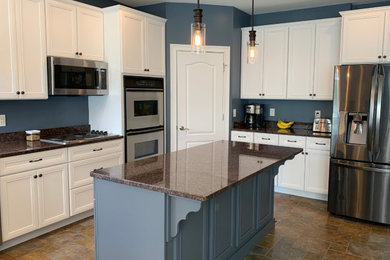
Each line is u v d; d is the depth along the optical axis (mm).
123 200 2086
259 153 2881
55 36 3369
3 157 2758
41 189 3088
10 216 2855
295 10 4801
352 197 3680
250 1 4387
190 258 2174
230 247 2609
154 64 4305
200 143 4797
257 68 4883
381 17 3609
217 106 4797
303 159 4348
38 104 3637
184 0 4371
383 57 3637
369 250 2969
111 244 2191
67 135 3840
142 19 4062
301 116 4965
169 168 2309
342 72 3635
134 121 4047
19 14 3041
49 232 3262
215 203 2359
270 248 2992
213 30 4629
